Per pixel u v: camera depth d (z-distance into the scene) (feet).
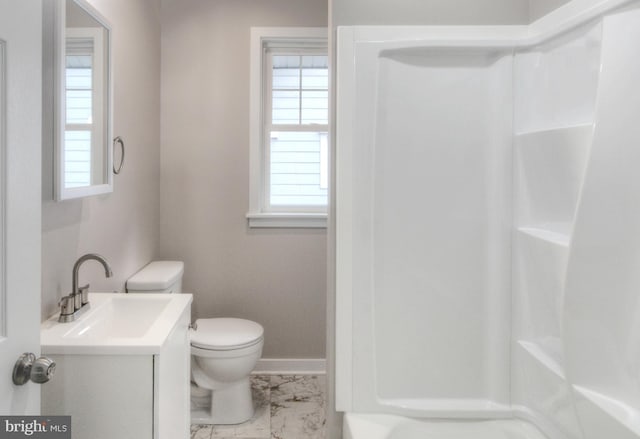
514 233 4.69
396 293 4.75
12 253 2.97
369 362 4.73
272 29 9.86
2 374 2.87
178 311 5.33
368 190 4.68
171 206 9.92
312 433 7.68
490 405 4.74
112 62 6.41
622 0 3.31
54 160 4.99
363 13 4.78
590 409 3.45
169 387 4.71
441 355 4.78
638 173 3.25
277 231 10.05
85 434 4.24
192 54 9.84
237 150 9.95
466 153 4.73
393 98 4.68
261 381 9.75
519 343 4.65
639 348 3.28
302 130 10.28
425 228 4.74
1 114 2.86
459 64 4.70
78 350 4.20
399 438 4.43
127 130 7.60
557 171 4.10
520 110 4.64
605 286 3.41
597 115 3.34
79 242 5.82
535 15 4.67
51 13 4.99
